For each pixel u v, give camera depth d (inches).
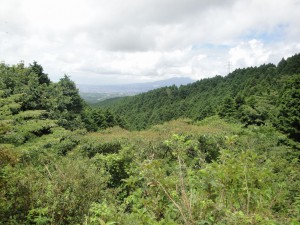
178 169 140.0
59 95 1053.2
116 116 2199.8
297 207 151.3
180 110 3221.0
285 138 914.7
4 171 231.8
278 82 2199.8
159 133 706.8
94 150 558.9
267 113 1385.3
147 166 123.7
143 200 122.0
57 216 223.0
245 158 127.8
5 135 414.9
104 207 170.7
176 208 114.5
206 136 545.6
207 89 3939.5
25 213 226.8
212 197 113.7
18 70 936.3
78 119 1128.2
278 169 355.6
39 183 241.9
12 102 508.4
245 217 99.6
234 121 1427.2
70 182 243.9
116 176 379.2
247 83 2736.2
